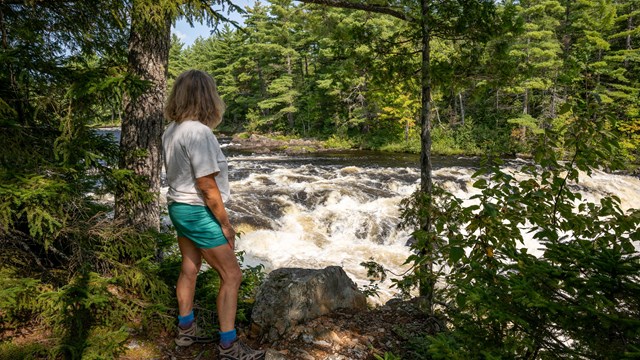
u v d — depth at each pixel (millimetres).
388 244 11547
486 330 1858
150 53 4387
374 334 3307
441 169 20844
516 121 28562
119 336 2643
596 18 26297
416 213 5531
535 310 1689
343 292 3811
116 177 3410
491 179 2727
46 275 2945
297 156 28266
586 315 1533
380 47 6621
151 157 4426
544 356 1676
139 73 4379
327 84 33875
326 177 18141
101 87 2721
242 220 11148
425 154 6328
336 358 2902
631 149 18672
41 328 2664
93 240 3256
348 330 3299
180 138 2240
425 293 4500
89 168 3227
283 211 12500
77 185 3090
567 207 2545
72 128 2967
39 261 2967
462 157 27953
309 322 3291
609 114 2457
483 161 2811
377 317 3646
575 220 2488
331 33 6848
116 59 3877
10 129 2703
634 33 28625
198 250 2684
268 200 13195
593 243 2336
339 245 11219
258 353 2701
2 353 2361
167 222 8836
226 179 2395
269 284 3463
